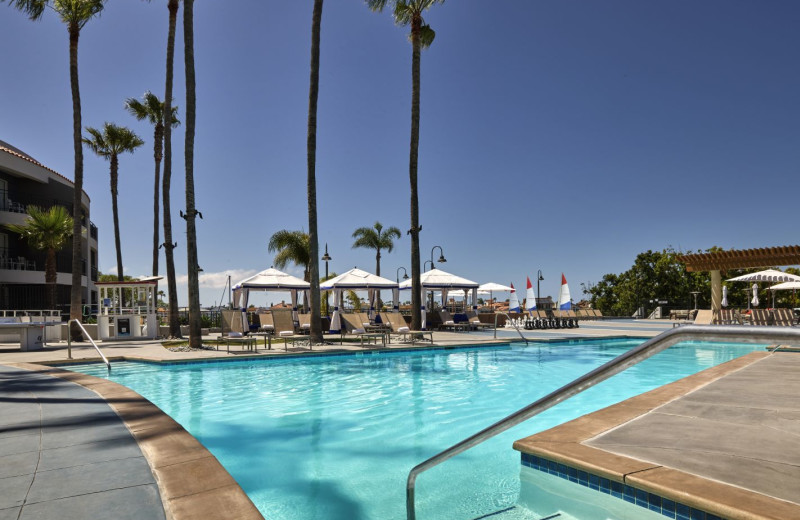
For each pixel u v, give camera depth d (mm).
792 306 30781
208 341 14672
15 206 27203
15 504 2369
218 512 2217
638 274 35500
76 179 15938
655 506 2629
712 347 13516
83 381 6426
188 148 13297
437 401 6824
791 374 6359
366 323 15023
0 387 5965
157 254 24812
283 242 26031
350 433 5195
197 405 6598
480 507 3148
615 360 1624
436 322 21469
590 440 3494
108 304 16875
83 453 3203
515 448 3473
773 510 2244
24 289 27906
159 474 2773
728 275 32906
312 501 3369
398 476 3863
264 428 5410
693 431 3674
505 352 12969
